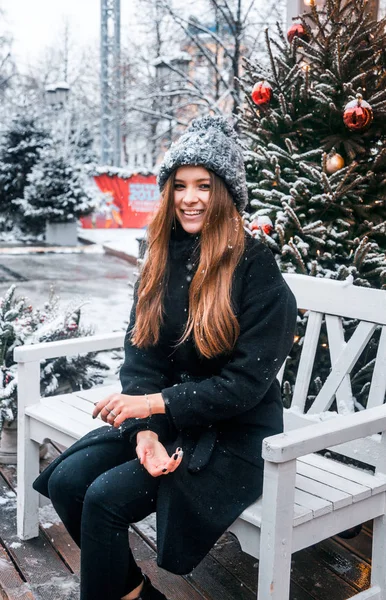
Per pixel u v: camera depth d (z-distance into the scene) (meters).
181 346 1.93
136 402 1.81
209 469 1.82
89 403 2.60
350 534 2.49
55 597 2.17
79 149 19.16
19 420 2.54
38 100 26.11
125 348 2.06
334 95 2.85
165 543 1.76
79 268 11.48
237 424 1.90
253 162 3.04
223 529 1.77
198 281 1.88
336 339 2.51
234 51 11.61
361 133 2.83
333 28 2.93
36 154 16.25
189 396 1.81
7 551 2.48
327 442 1.79
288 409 2.54
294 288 2.60
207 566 2.40
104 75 20.19
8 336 3.34
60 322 3.59
